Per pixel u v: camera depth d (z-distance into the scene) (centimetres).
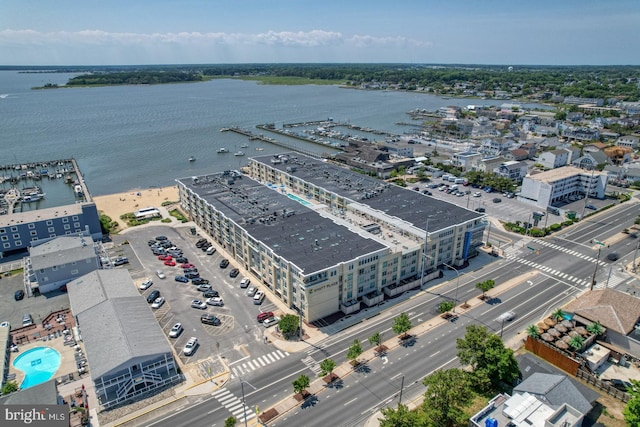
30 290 12694
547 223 18312
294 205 16275
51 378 9306
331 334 10962
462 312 11969
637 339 10094
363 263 12031
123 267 14512
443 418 7856
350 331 11088
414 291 13088
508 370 8844
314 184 19012
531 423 7250
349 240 13050
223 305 12256
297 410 8531
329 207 17025
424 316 11788
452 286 13375
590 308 11106
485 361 9044
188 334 10956
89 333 9688
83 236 15188
